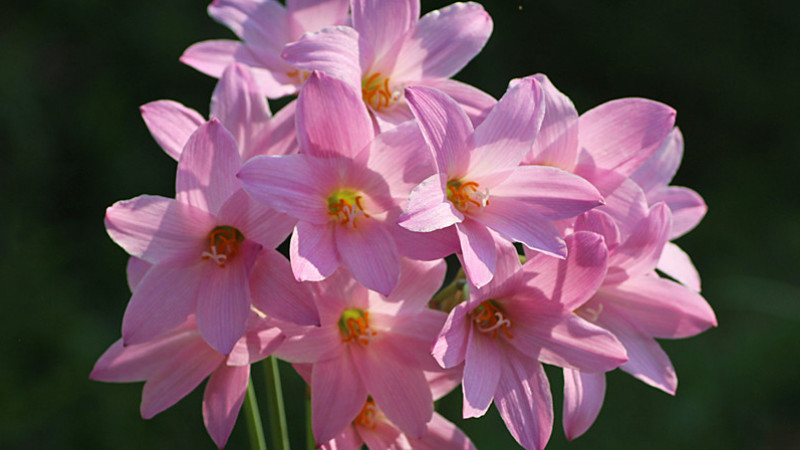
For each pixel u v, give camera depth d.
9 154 1.22
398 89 0.56
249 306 0.52
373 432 0.55
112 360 0.54
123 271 1.19
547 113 0.55
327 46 0.53
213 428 0.53
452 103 0.52
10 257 1.15
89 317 1.14
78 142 1.25
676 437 1.14
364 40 0.54
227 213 0.52
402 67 0.56
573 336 0.54
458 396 1.11
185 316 0.53
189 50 0.57
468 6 0.56
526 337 0.54
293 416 1.08
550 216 0.53
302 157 0.52
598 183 0.56
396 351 0.54
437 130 0.52
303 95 0.51
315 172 0.52
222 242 0.53
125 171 1.25
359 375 0.54
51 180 1.22
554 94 0.55
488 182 0.54
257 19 0.58
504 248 0.53
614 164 0.56
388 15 0.55
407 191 0.53
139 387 1.09
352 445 0.54
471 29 0.56
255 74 0.57
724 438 1.16
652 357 0.56
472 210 0.54
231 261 0.53
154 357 0.54
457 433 0.55
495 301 0.55
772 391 1.20
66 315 1.13
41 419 1.07
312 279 0.51
